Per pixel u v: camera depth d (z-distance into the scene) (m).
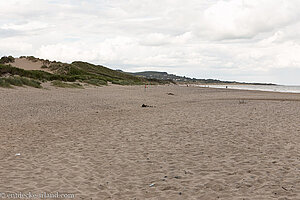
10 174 5.71
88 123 11.78
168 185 5.24
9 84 24.55
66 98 20.78
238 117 13.30
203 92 43.06
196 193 4.86
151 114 14.68
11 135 9.27
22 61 75.19
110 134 9.66
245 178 5.50
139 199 4.65
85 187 5.14
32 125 11.02
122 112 15.43
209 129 10.41
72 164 6.44
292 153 7.17
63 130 10.30
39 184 5.22
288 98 29.86
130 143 8.42
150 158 6.93
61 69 71.38
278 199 4.54
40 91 24.47
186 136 9.30
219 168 6.13
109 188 5.12
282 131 9.95
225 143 8.33
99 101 20.52
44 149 7.70
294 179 5.40
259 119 12.66
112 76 101.00
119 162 6.62
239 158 6.82
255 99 27.59
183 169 6.12
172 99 27.02
